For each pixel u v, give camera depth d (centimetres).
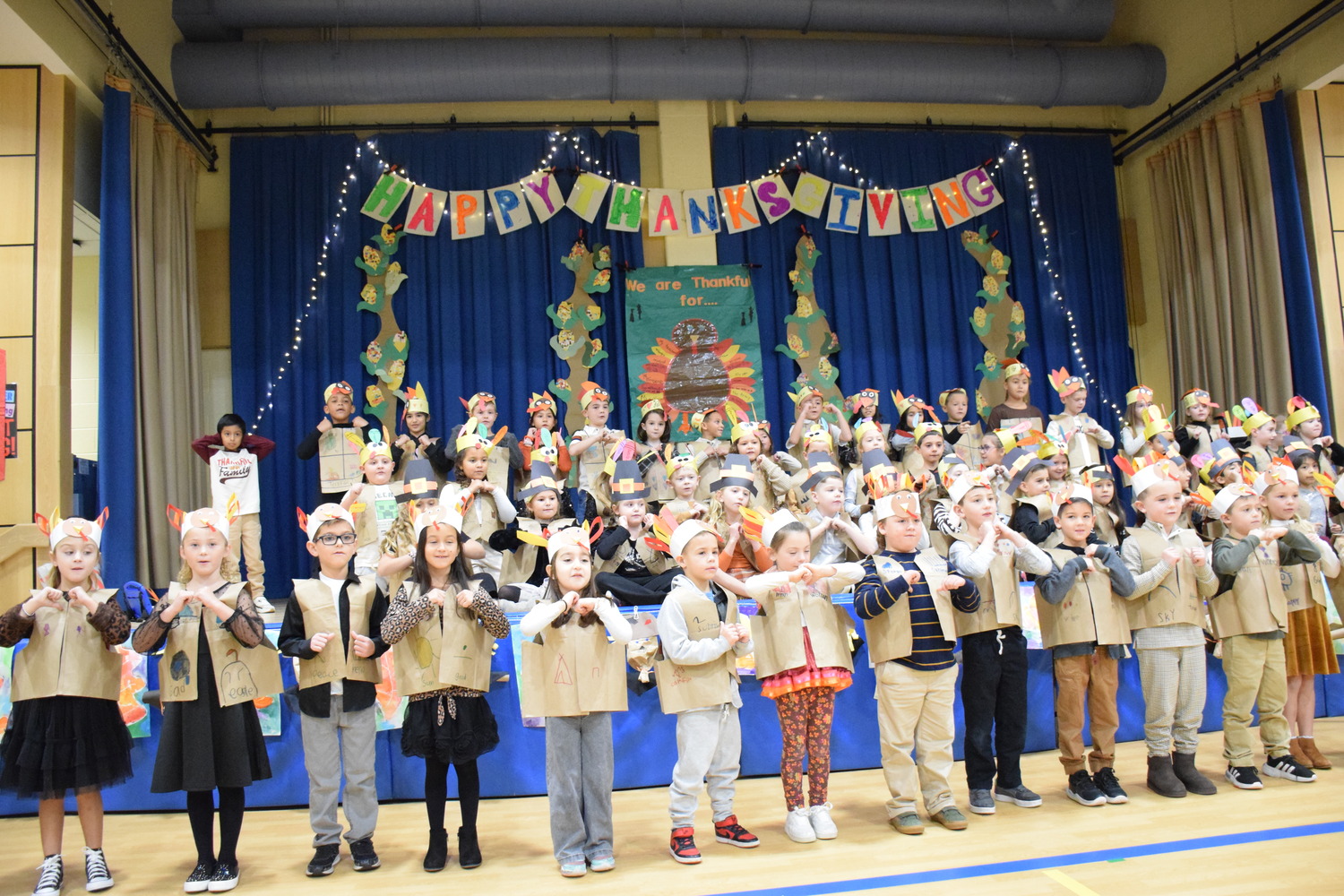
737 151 781
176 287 669
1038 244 814
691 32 780
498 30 779
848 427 612
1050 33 792
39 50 546
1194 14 773
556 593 298
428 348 734
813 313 774
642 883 272
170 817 369
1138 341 846
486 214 750
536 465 444
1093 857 277
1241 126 726
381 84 704
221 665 291
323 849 294
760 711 390
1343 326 674
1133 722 421
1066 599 338
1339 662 456
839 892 258
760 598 314
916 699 311
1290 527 376
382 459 479
